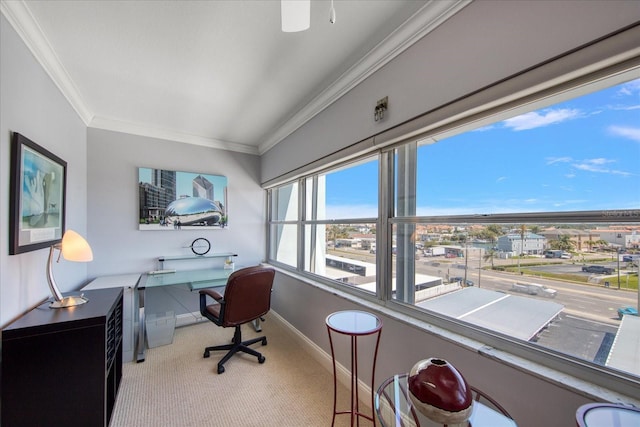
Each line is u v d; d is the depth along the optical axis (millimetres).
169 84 2184
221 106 2588
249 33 1599
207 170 3561
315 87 2219
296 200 3277
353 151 1976
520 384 1051
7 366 1216
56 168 1902
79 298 1634
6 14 1313
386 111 1688
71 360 1319
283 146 3248
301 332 2709
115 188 2975
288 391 1944
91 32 1580
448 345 1321
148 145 3170
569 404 925
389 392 1107
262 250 3969
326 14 1417
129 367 2262
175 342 2748
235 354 2486
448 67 1315
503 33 1104
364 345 1857
